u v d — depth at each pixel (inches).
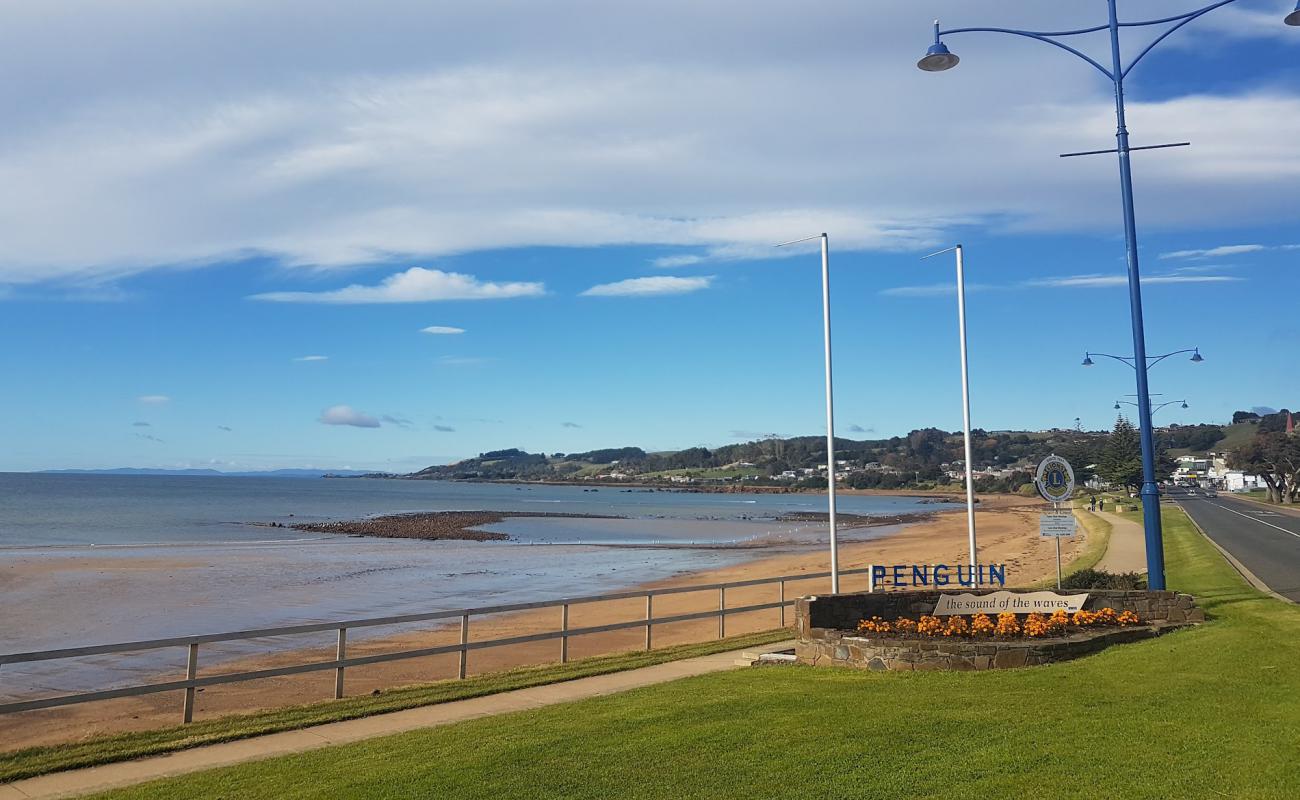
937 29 647.1
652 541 2613.2
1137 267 676.7
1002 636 520.7
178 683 417.7
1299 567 1081.4
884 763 291.7
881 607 591.8
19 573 1466.5
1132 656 479.8
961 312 836.6
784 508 5910.4
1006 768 280.5
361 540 2491.4
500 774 296.8
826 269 751.7
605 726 361.4
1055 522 689.0
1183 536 1662.2
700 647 616.4
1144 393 673.6
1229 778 263.1
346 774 308.8
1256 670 424.5
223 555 1894.7
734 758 305.0
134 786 309.6
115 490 6589.6
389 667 745.6
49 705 381.7
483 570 1662.2
